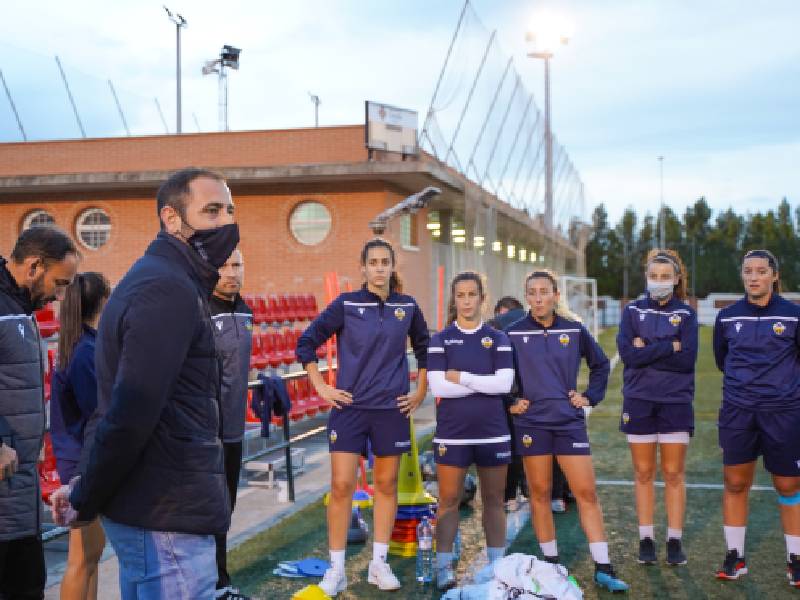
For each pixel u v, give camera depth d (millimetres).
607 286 89562
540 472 4648
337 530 4441
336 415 4520
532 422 4625
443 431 4512
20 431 3004
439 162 19766
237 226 2408
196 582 2285
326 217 18469
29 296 3104
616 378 17312
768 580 4621
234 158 18984
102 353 2229
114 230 19547
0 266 3010
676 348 4797
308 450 9312
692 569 4832
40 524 3133
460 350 4469
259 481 7387
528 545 5379
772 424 4504
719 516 6082
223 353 4246
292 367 13695
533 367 4633
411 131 17938
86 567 3350
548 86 32656
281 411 6098
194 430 2287
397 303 4656
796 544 4539
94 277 3467
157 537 2244
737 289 90562
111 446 2092
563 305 4941
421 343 4797
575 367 4656
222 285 4258
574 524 5949
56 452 3326
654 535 5617
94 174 18375
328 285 7875
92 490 2146
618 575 4727
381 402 4484
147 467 2225
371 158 17750
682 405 4871
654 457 5016
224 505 2352
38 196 20000
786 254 100312
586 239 45562
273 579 4656
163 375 2107
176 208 2348
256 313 11398
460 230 23906
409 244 20203
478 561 4992
